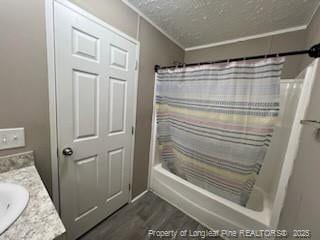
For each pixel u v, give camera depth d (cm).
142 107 177
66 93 106
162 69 179
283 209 114
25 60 86
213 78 140
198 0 130
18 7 80
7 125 84
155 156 205
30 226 49
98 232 141
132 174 180
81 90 115
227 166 143
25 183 74
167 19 161
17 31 81
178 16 155
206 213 154
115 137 150
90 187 135
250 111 122
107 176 149
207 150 154
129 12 141
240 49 198
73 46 106
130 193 181
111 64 133
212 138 147
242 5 133
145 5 141
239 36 192
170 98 179
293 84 151
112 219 157
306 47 153
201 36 197
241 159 133
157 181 199
